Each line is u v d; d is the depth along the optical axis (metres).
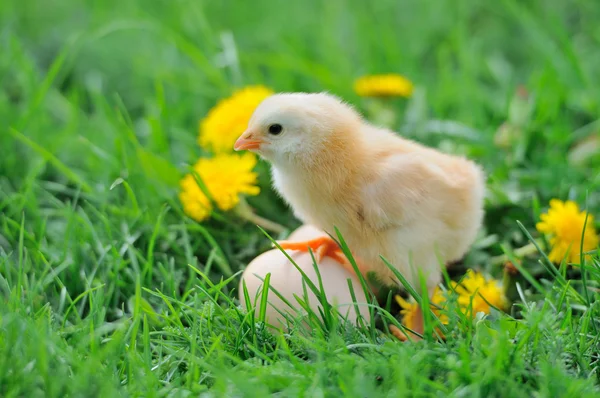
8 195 6.98
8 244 6.03
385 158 5.22
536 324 4.33
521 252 6.05
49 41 10.11
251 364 4.35
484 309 5.41
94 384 4.14
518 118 7.57
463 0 10.76
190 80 8.86
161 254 6.07
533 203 6.30
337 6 10.70
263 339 4.82
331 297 5.00
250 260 6.18
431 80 9.53
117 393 4.07
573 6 10.64
